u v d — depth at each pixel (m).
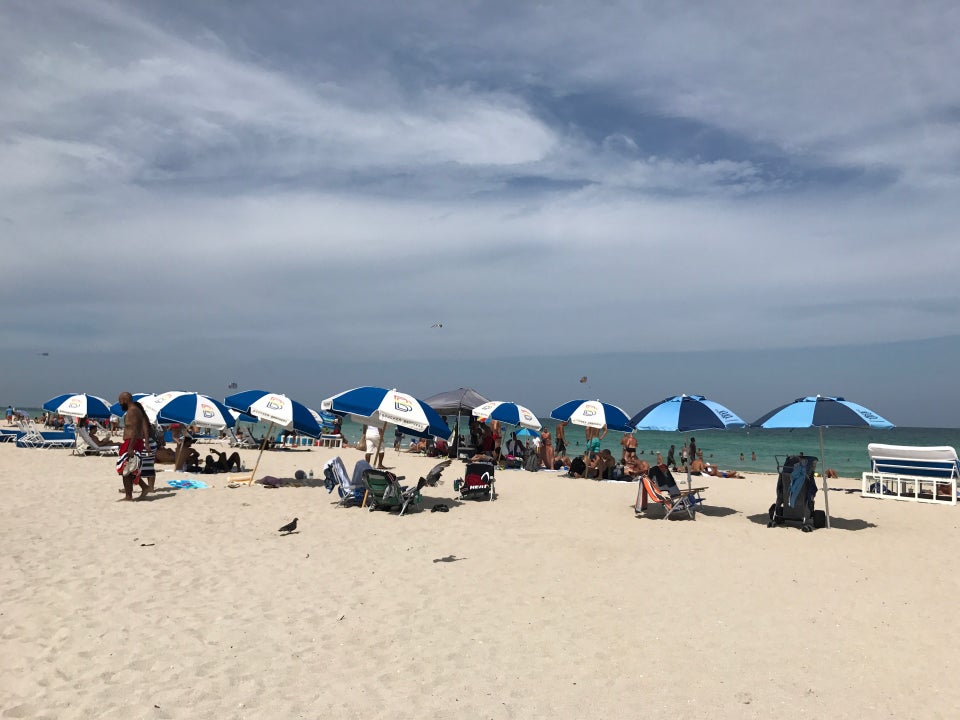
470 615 6.12
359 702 4.39
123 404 12.20
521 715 4.26
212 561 7.94
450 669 4.93
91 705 4.29
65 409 23.97
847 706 4.44
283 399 13.98
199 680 4.68
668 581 7.40
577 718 4.23
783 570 7.97
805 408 10.78
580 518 11.30
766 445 61.69
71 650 5.15
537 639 5.55
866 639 5.67
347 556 8.28
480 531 9.95
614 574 7.65
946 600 6.85
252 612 6.12
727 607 6.50
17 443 23.16
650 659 5.16
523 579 7.35
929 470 14.20
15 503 11.51
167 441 26.17
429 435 12.13
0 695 4.40
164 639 5.41
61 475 15.44
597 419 17.61
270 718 4.16
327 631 5.66
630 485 16.08
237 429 25.95
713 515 11.94
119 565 7.66
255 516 10.88
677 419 11.59
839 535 10.19
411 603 6.45
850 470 29.44
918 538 10.03
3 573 7.18
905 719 4.27
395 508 11.73
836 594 7.01
